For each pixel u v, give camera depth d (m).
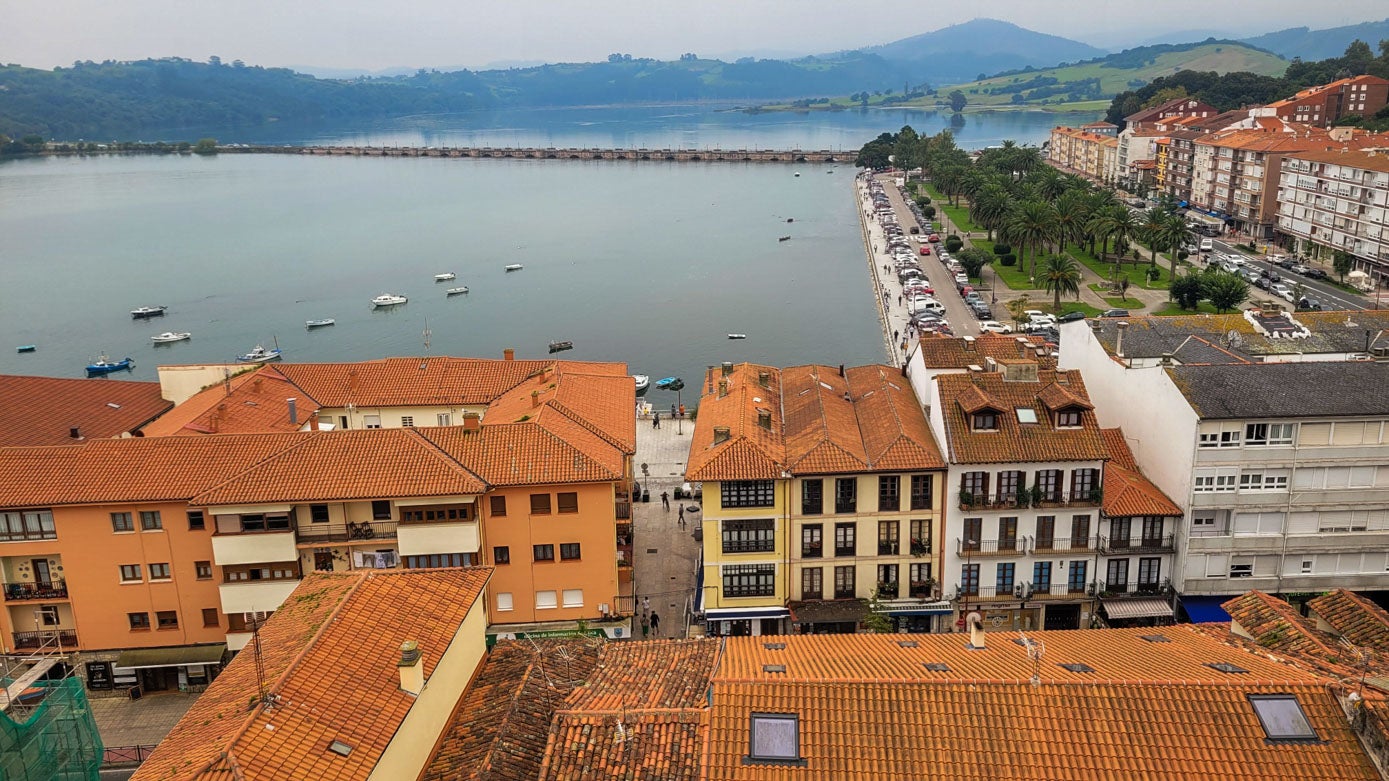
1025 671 44.03
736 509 77.19
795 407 90.31
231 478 73.19
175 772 38.03
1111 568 78.19
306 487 72.62
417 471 73.94
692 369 179.25
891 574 78.94
